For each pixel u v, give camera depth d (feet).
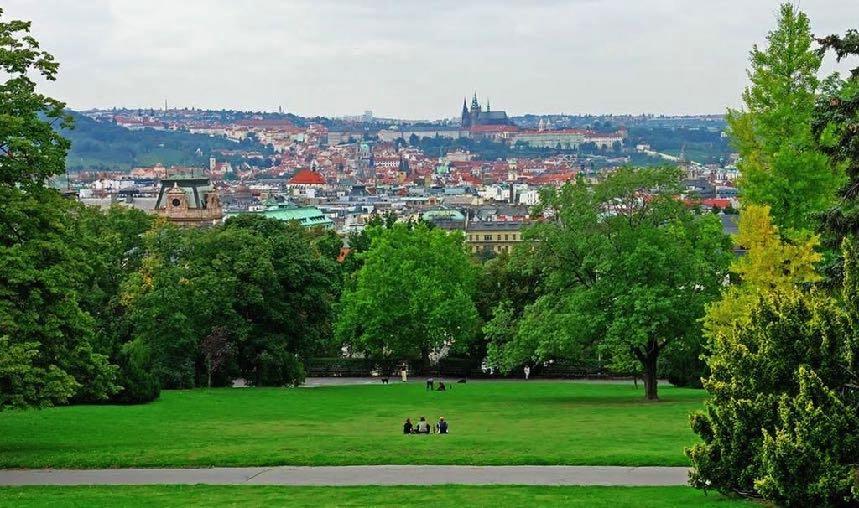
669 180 279.69
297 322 364.17
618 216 280.92
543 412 248.11
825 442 120.57
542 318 284.82
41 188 187.21
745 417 127.95
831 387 126.11
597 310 275.39
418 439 188.34
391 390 333.01
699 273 271.69
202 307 323.98
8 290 174.19
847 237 140.26
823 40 175.01
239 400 282.36
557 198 288.10
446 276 433.89
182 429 209.36
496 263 463.01
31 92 187.21
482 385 370.73
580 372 426.51
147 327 318.24
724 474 131.03
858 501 119.65
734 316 208.23
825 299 131.85
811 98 246.68
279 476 156.15
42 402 174.50
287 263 358.02
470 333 419.54
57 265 180.75
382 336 423.23
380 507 132.36
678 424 211.61
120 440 191.31
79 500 138.41
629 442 182.19
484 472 156.66
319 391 324.39
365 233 578.66
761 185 240.12
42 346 181.78
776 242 205.87
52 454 172.04
